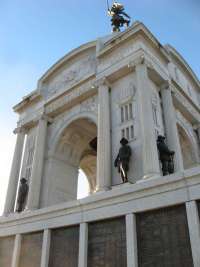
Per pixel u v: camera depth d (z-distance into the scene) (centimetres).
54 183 2842
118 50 2542
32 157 3055
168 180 1316
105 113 2350
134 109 2238
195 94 3419
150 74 2427
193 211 1195
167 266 1198
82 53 3025
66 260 1549
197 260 1108
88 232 1530
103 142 2214
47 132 3092
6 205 2861
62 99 2981
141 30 2388
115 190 1496
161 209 1310
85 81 2783
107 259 1391
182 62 3162
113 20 3709
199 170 1234
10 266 1819
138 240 1328
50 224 1716
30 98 3312
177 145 2253
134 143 2108
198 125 3158
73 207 1639
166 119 2391
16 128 3353
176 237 1220
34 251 1736
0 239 2030
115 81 2523
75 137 3155
